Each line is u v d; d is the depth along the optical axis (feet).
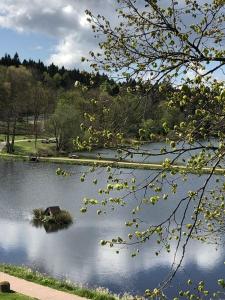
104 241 27.48
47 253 104.06
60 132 341.82
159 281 84.94
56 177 235.20
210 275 86.69
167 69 24.62
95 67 26.68
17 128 446.19
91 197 176.45
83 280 85.81
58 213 137.49
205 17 26.35
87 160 295.07
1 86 439.22
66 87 601.21
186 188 171.63
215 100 23.13
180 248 103.19
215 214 32.19
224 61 23.70
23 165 283.18
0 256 101.55
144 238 26.76
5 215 145.28
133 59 26.27
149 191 175.94
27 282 66.80
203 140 25.36
